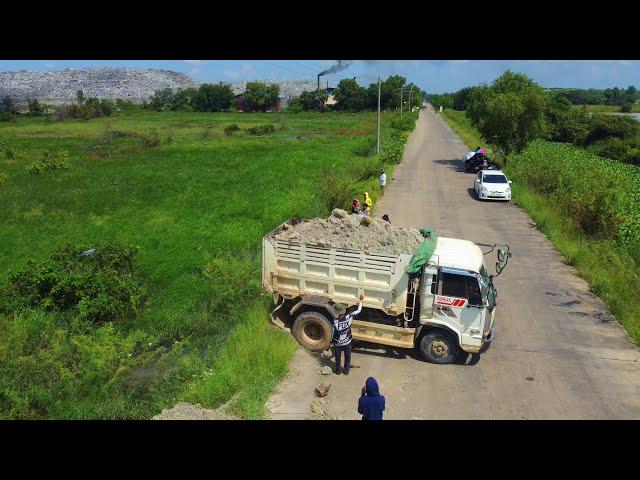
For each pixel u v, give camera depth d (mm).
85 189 26500
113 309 11906
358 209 20266
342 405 8922
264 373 9484
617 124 57719
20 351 10211
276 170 32531
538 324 12328
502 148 37438
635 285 14250
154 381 9445
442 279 10062
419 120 94812
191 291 13375
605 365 10531
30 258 14227
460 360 10609
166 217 20766
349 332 9734
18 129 62719
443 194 27469
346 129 66125
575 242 18125
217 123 76938
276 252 11195
